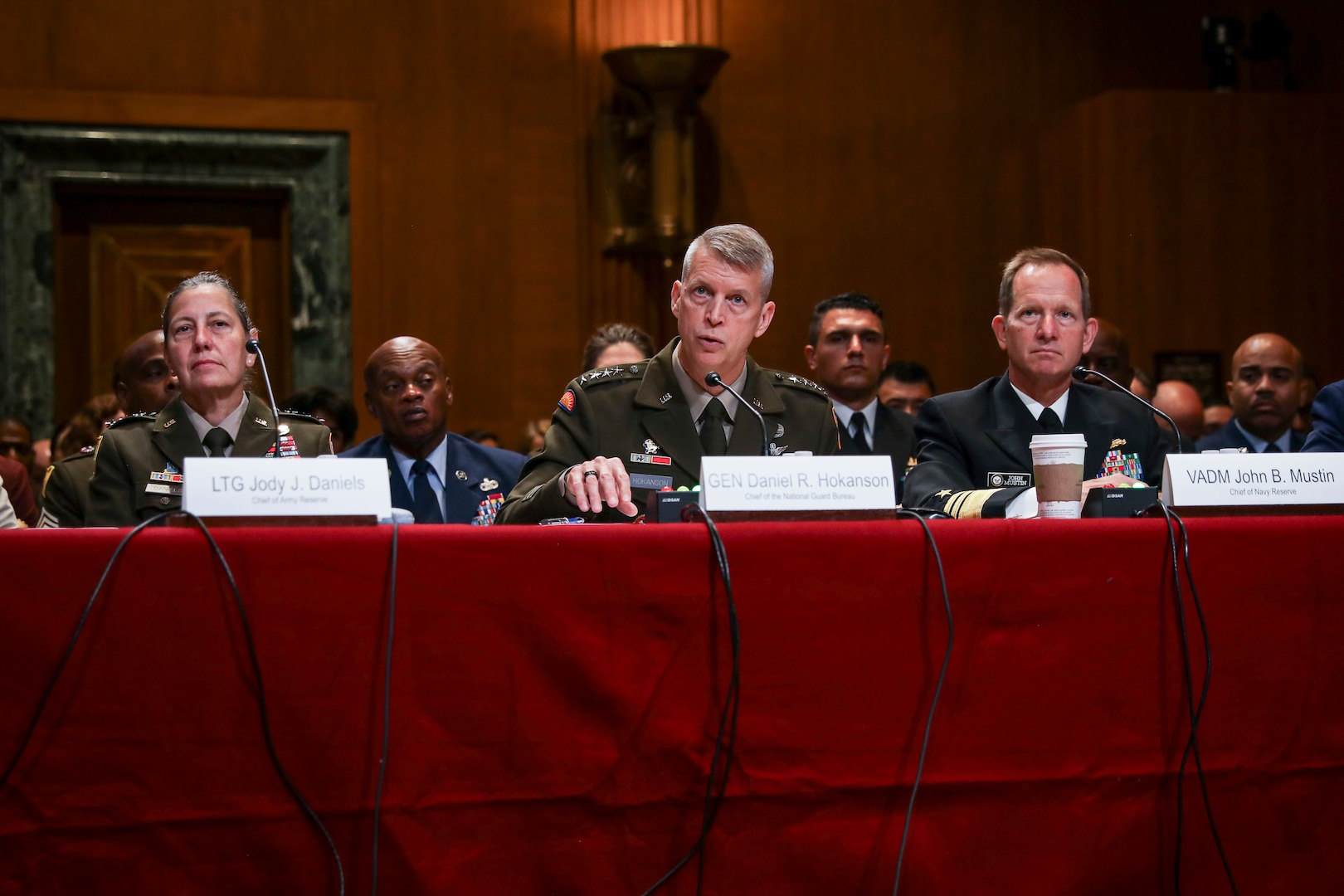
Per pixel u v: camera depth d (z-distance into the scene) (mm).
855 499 1931
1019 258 2859
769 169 7074
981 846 1863
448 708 1702
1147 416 2895
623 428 2615
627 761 1752
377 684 1682
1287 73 7371
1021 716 1880
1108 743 1914
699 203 7008
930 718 1842
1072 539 1892
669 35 6734
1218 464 2115
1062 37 7375
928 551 1840
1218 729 1955
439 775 1700
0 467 3771
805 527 1805
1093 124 7000
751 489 1887
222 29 6570
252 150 6531
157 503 2701
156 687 1622
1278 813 1979
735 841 1781
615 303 6898
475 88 6824
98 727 1607
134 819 1619
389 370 3879
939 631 1848
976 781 1863
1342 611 2008
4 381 6293
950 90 7266
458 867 1701
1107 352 4336
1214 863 1950
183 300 2752
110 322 6648
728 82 7055
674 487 2576
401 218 6719
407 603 1689
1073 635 1897
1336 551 2002
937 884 1839
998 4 7328
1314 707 1994
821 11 7160
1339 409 3098
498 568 1713
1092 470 2795
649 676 1757
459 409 6746
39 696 1589
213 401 2754
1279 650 1979
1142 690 1927
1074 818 1898
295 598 1656
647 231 6746
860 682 1822
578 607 1734
